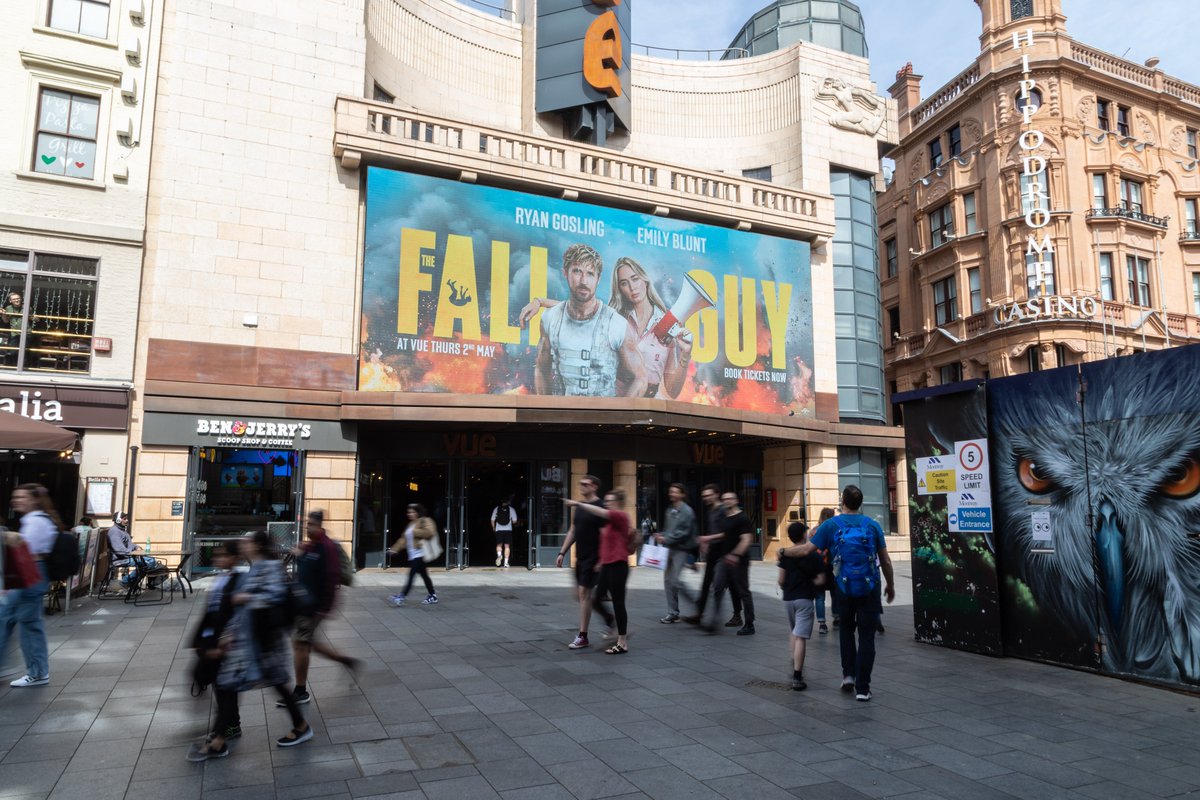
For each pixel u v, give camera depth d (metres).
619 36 23.27
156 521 15.39
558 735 5.80
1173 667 7.41
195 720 6.10
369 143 17.61
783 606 13.02
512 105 23.80
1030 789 4.87
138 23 16.47
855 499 7.33
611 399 18.02
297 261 17.25
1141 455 7.82
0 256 15.02
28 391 14.66
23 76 15.42
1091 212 30.81
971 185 33.19
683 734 5.86
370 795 4.62
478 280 18.58
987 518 9.19
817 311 23.75
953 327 33.81
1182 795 4.80
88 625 10.24
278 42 17.64
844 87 25.41
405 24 21.52
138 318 15.91
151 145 16.36
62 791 4.64
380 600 12.91
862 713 6.51
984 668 8.38
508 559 19.11
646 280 20.73
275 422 16.53
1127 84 32.75
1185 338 31.91
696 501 22.73
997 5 33.03
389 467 18.72
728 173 24.44
